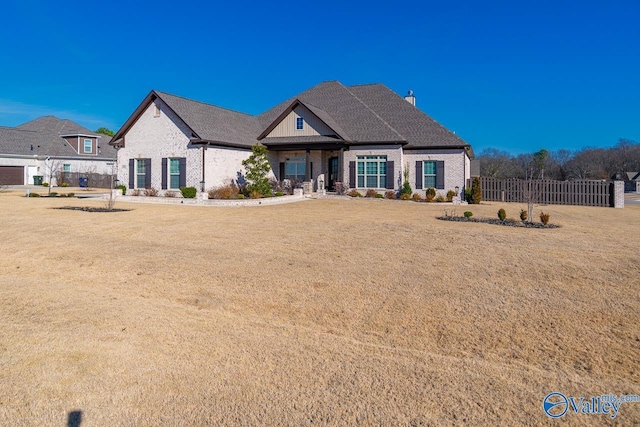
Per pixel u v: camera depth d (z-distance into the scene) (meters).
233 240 11.38
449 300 6.59
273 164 29.83
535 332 5.43
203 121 26.94
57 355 4.72
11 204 20.91
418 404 3.83
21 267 8.60
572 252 9.89
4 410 3.70
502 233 12.54
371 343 5.12
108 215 16.73
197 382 4.18
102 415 3.65
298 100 28.20
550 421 3.60
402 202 24.84
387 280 7.62
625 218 18.14
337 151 29.56
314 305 6.41
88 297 6.77
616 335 5.34
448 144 26.86
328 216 17.05
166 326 5.59
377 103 32.09
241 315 6.03
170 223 14.58
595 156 76.00
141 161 27.31
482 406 3.80
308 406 3.79
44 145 45.88
